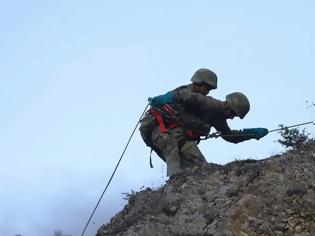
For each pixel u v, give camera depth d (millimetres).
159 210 11102
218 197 10914
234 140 11914
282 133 11781
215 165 11539
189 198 11070
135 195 11703
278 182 10836
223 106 11789
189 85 11992
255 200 10633
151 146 11953
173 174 11586
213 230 10492
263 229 10391
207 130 11859
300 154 11227
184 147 11828
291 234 10344
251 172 11047
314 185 10672
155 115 11836
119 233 11008
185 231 10625
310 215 10430
